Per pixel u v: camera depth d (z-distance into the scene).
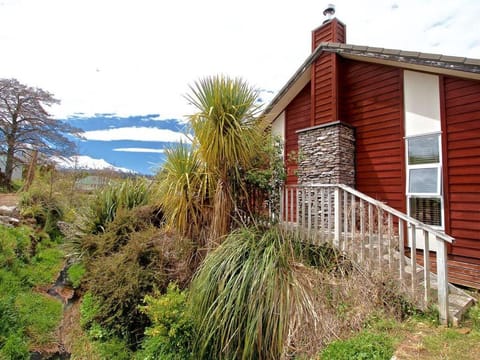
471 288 3.96
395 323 2.64
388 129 5.15
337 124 5.36
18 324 3.41
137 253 3.70
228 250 2.96
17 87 16.45
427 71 4.59
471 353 2.17
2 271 4.33
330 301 2.79
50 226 6.82
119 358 3.05
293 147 7.13
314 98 6.04
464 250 4.09
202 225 3.86
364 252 3.24
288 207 4.15
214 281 2.75
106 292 3.51
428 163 4.56
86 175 9.67
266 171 3.88
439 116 4.48
